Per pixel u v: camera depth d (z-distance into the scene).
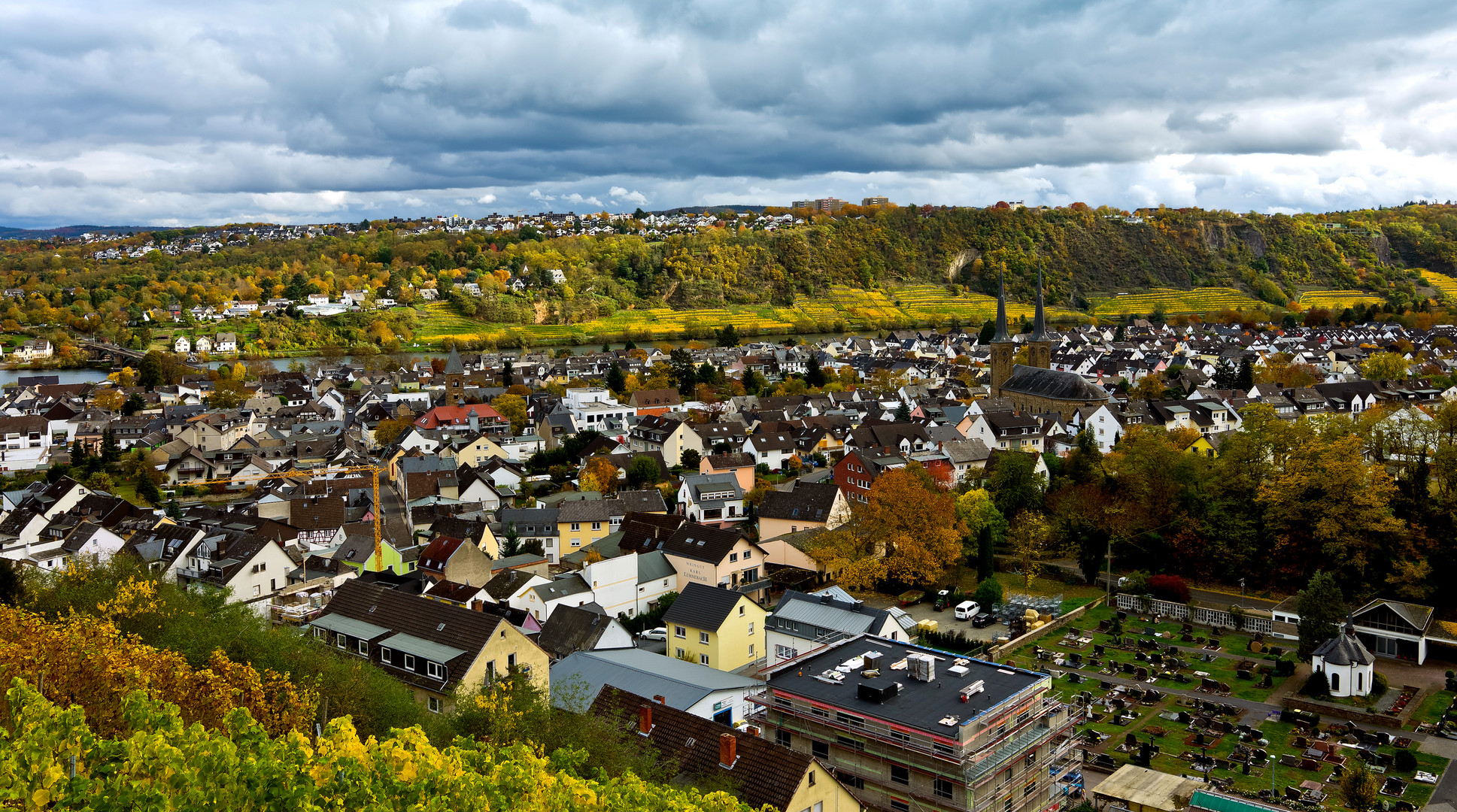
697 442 181.88
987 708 59.53
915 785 58.81
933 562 111.25
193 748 38.09
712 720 67.06
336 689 58.12
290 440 199.12
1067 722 65.38
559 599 100.81
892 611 93.81
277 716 54.66
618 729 58.72
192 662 62.41
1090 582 115.31
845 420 199.00
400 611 76.12
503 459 174.62
